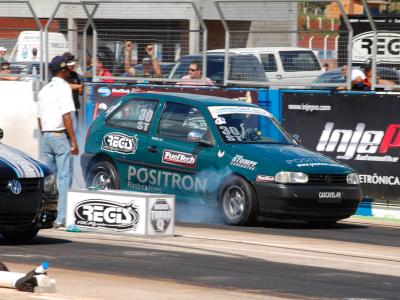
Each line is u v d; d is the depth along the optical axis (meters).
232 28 53.62
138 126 44.53
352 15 59.28
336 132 47.47
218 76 54.84
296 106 48.66
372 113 46.44
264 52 53.00
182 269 29.22
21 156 34.31
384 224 44.09
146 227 36.09
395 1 94.00
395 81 50.28
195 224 41.41
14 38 60.56
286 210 40.19
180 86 52.47
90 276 27.47
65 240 35.16
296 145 43.81
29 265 29.33
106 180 45.19
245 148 41.56
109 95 53.81
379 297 25.80
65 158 38.84
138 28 56.25
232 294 25.36
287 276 28.58
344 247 35.53
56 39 59.00
